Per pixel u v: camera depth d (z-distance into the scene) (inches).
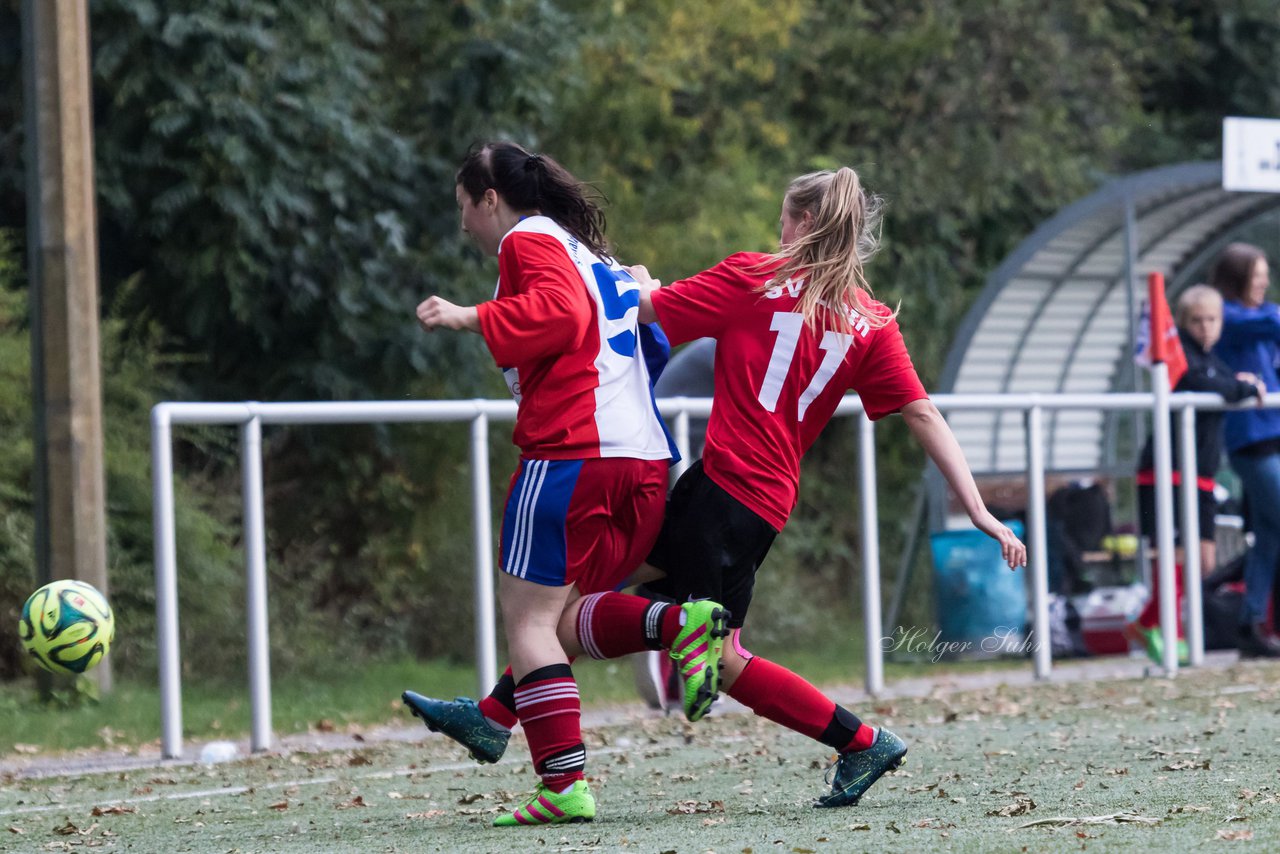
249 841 575.8
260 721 933.2
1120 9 2787.9
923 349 2379.4
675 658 569.0
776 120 2345.0
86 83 1246.3
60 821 667.4
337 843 556.4
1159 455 1217.4
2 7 1695.4
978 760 751.7
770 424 594.6
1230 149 1206.9
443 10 1755.7
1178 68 2933.1
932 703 1066.7
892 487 2306.8
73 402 1224.2
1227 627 1378.0
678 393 1148.5
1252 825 507.8
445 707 629.3
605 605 585.0
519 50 1711.4
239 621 1473.9
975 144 2413.9
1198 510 1304.1
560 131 1964.8
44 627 798.5
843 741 602.5
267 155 1596.9
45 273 1223.5
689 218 2073.1
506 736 633.0
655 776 746.8
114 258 1696.6
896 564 2214.6
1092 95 2637.8
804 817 577.6
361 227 1659.7
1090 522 1521.9
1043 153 2495.1
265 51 1594.5
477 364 1708.9
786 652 1749.5
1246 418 1296.8
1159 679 1175.6
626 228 1974.7
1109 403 1225.4
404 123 1764.3
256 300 1680.6
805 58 2352.4
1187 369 1278.3
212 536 1510.8
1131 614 1473.9
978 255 2573.8
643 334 624.4
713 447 596.4
